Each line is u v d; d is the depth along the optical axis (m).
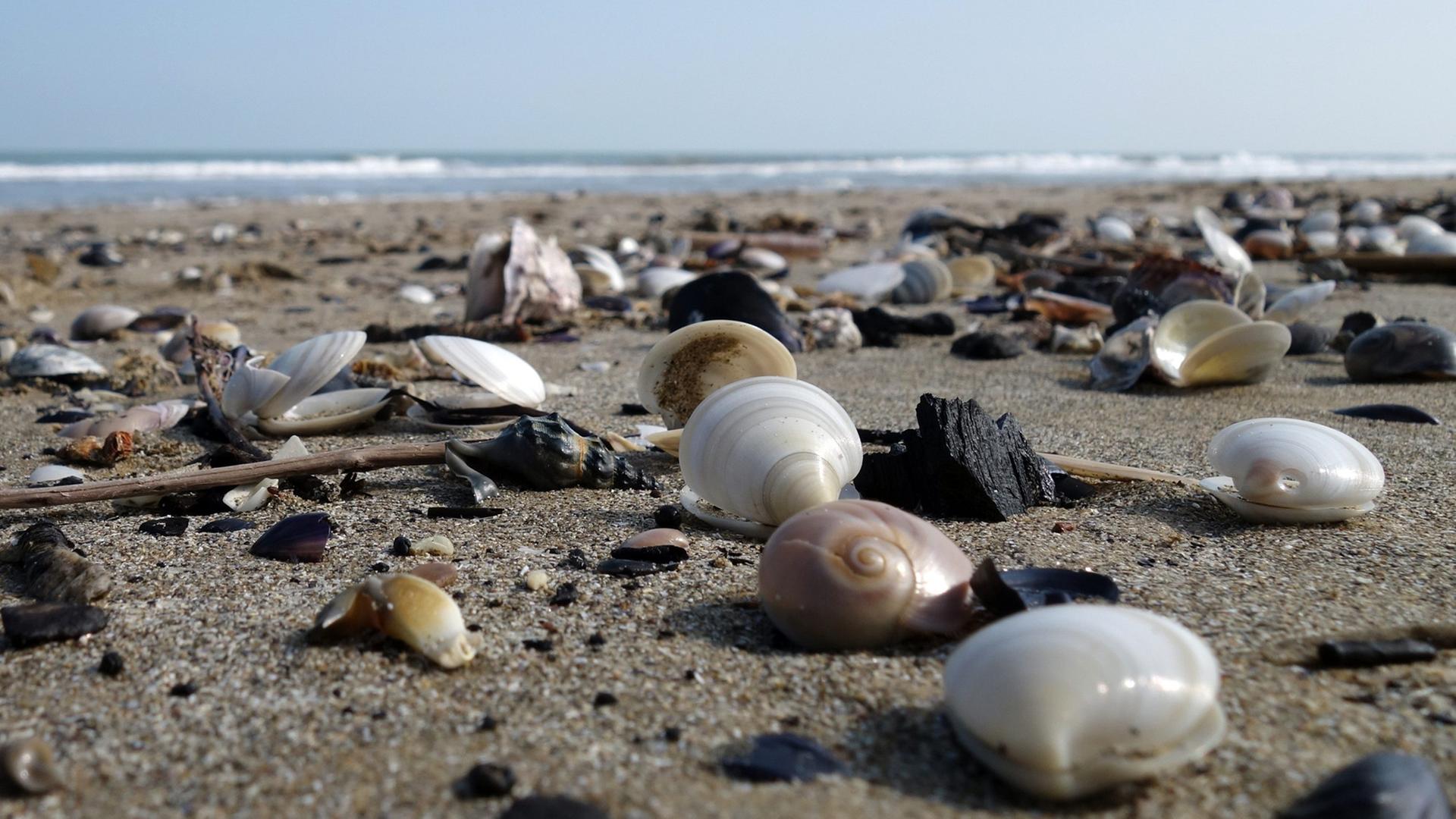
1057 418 0.32
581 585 0.19
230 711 0.15
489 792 0.13
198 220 1.25
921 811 0.12
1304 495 0.21
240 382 0.29
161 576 0.19
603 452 0.25
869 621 0.16
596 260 0.69
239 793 0.13
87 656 0.16
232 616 0.17
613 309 0.57
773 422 0.21
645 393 0.27
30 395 0.37
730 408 0.21
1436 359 0.36
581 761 0.13
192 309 0.60
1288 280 0.65
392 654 0.16
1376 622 0.17
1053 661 0.13
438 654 0.16
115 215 1.32
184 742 0.14
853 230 1.10
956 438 0.22
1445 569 0.19
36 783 0.13
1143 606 0.18
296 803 0.13
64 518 0.23
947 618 0.16
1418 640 0.16
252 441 0.29
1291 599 0.18
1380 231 0.83
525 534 0.21
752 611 0.18
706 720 0.14
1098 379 0.37
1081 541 0.21
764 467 0.20
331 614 0.16
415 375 0.39
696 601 0.18
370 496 0.24
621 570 0.19
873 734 0.14
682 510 0.23
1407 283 0.65
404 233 1.10
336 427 0.30
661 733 0.14
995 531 0.21
